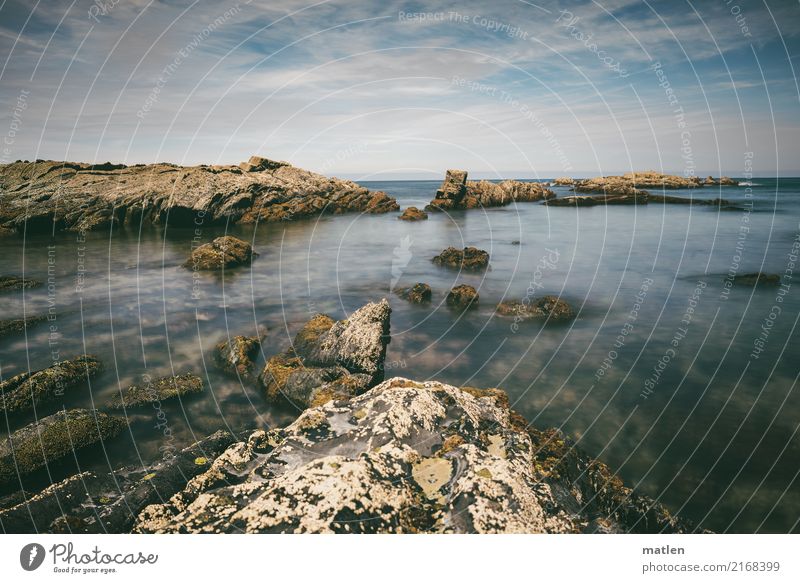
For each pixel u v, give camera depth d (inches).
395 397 284.0
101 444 358.6
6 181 1943.9
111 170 1984.5
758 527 284.5
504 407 366.6
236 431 387.5
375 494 197.8
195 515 201.6
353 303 804.6
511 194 2800.2
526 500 206.8
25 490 307.9
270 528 186.4
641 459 355.3
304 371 446.9
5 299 806.5
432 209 2390.5
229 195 1871.3
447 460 237.5
